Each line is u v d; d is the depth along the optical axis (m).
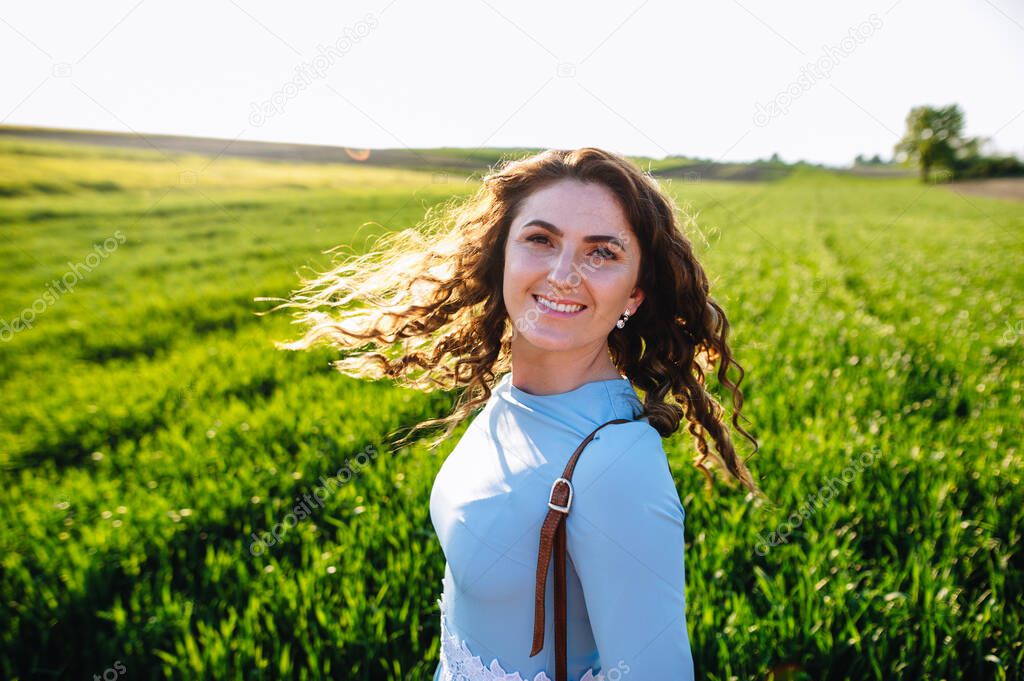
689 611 3.44
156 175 37.09
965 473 5.00
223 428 6.42
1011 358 8.97
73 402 8.01
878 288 14.81
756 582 3.89
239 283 15.27
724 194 43.12
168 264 18.45
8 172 35.22
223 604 3.78
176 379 8.41
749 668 3.18
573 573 1.47
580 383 1.61
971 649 3.26
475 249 2.01
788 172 67.50
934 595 3.56
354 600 3.57
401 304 2.25
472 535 1.54
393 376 2.40
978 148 68.25
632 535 1.31
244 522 4.73
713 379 6.05
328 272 2.45
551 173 1.56
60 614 3.80
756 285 14.38
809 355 8.47
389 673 3.32
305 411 6.63
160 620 3.64
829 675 3.22
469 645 1.61
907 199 46.75
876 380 7.39
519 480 1.49
